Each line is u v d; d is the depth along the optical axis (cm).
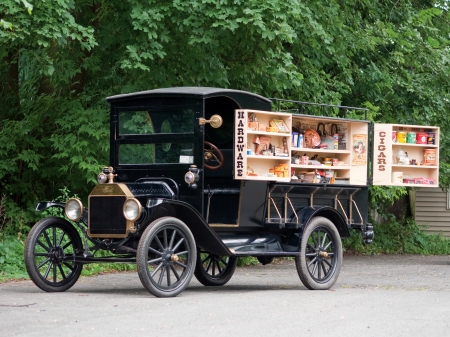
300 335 624
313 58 1628
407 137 1175
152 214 887
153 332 631
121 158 1009
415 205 2544
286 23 1322
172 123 970
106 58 1434
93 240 924
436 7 2081
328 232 1050
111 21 1419
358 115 1689
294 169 1085
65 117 1354
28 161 1366
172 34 1362
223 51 1399
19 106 1481
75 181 1404
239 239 987
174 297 883
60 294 905
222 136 1027
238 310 764
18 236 1297
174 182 960
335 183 1114
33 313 734
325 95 1619
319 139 1108
